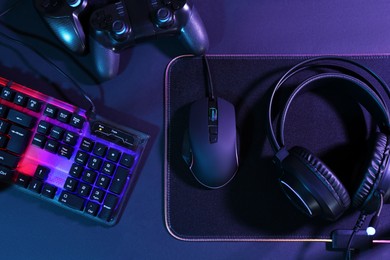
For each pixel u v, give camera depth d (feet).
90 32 2.64
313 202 2.41
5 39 2.93
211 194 2.76
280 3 2.94
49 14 2.63
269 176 2.77
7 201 2.78
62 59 2.92
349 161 2.77
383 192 2.39
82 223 2.76
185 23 2.67
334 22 2.93
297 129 2.81
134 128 2.82
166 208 2.75
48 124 2.65
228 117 2.60
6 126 2.67
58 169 2.67
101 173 2.63
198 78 2.87
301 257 2.70
